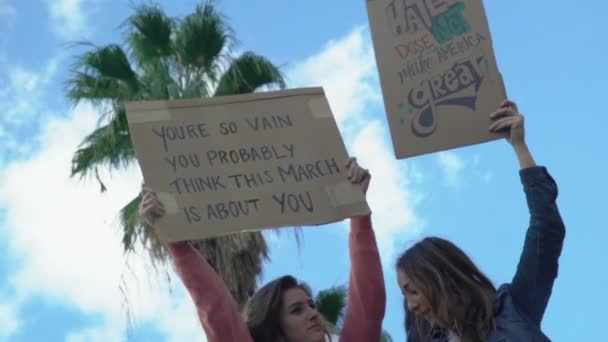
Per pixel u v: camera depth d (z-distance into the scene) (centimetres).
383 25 717
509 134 673
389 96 703
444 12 706
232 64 1728
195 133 697
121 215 1602
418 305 645
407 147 691
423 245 650
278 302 689
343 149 699
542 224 634
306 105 711
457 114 688
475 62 693
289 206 681
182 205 675
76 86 1717
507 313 625
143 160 684
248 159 693
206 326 668
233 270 1524
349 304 691
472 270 642
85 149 1689
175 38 1742
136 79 1727
